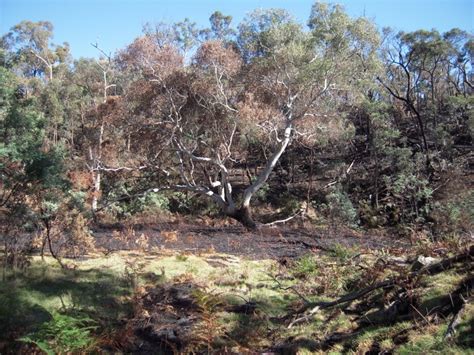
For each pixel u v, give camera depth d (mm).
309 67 18391
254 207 22516
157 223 19703
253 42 20609
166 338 5480
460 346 3900
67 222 9812
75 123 27219
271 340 5484
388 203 18625
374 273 7172
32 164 8414
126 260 9922
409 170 18875
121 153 21453
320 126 20562
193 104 19750
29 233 10188
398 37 25031
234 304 6738
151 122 19547
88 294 6934
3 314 5434
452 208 13016
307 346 5000
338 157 24516
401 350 4180
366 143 23953
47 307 6051
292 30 19453
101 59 29906
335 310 5996
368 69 20516
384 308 5426
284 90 19641
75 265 8961
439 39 23547
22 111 9039
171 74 18844
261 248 13344
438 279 5430
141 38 19109
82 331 5145
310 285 7969
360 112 23219
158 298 6922
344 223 18391
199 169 23359
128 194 22516
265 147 23672
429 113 26875
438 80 30094
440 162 19875
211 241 14758
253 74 19422
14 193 8500
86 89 28922
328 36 18812
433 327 4418
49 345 4609
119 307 6590
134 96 19594
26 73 37125
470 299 4445
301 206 21047
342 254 9781
